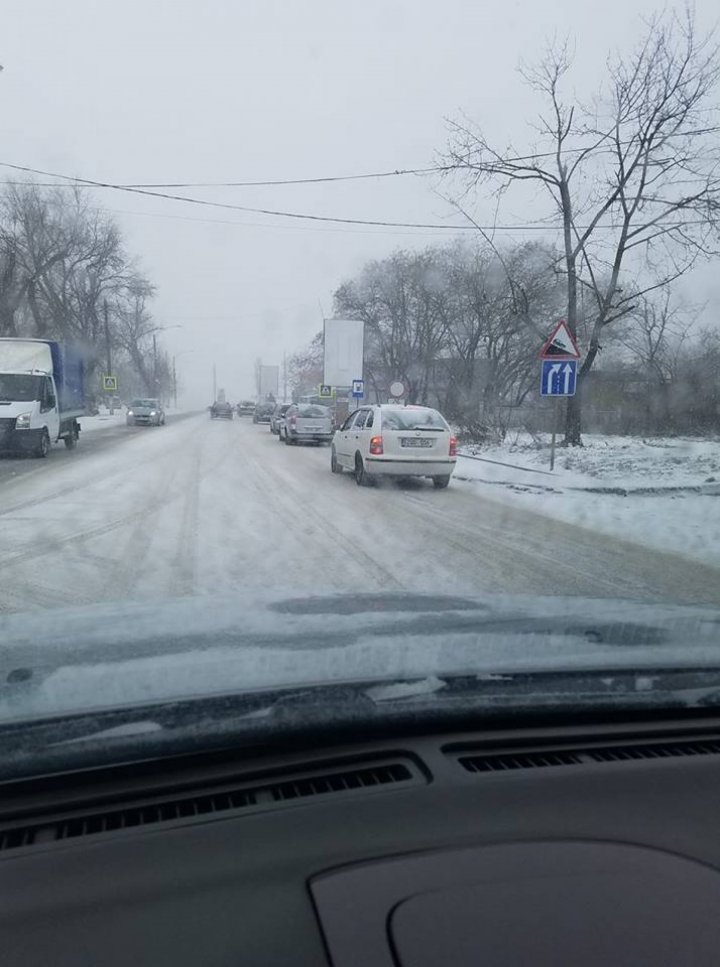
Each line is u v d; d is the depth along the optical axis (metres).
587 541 9.78
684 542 9.80
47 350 21.42
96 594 6.54
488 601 4.02
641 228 20.62
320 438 28.34
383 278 42.19
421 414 14.88
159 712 2.18
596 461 18.25
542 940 1.56
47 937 1.54
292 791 2.03
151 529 9.71
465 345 33.69
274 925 1.57
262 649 2.87
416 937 1.55
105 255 47.16
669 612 3.71
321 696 2.32
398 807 1.96
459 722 2.30
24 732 2.04
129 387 90.12
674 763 2.26
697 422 29.64
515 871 1.76
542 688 2.49
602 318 21.86
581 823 1.96
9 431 19.14
